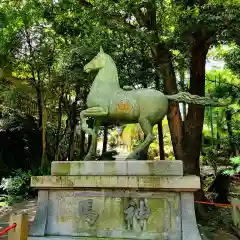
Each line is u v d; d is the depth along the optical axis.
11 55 11.72
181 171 4.78
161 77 9.16
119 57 8.38
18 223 4.02
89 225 4.93
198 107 9.48
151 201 4.83
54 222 5.05
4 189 11.56
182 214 4.68
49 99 14.00
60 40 11.64
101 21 8.36
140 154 5.28
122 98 5.29
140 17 8.77
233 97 10.15
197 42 8.84
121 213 4.87
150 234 4.72
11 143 14.40
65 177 5.02
